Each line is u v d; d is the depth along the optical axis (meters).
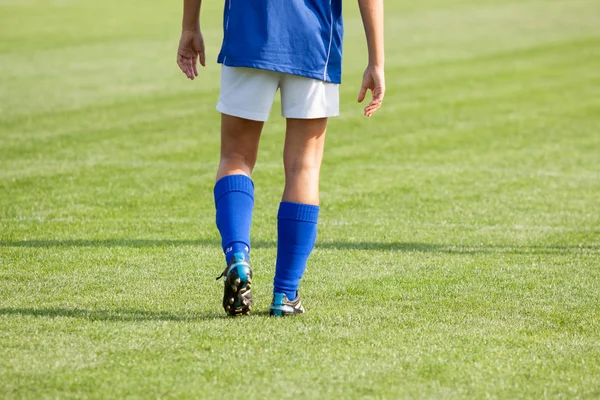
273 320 13.11
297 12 12.69
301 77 12.89
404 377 10.73
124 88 48.72
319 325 12.90
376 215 23.06
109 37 70.69
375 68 13.14
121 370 10.80
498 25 81.31
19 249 18.41
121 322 12.89
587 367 11.25
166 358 11.26
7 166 29.16
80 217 22.19
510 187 27.20
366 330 12.70
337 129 37.97
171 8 90.75
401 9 92.94
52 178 27.36
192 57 14.14
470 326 13.11
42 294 14.69
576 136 37.00
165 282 15.70
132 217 22.34
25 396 9.95
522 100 46.34
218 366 10.98
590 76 55.06
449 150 33.66
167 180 27.53
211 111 42.16
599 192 26.67
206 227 21.23
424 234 20.77
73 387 10.23
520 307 14.38
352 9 90.12
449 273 16.83
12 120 38.66
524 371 11.04
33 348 11.58
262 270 16.91
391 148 33.94
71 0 96.06
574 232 21.28
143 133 36.34
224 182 13.24
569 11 90.69
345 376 10.72
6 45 65.50
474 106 44.44
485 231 21.27
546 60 61.91
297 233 13.22
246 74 12.84
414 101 45.75
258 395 10.08
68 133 35.94
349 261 17.80
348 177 28.44
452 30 77.88
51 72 53.91
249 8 12.67
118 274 16.28
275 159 31.47
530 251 19.06
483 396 10.18
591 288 15.77
